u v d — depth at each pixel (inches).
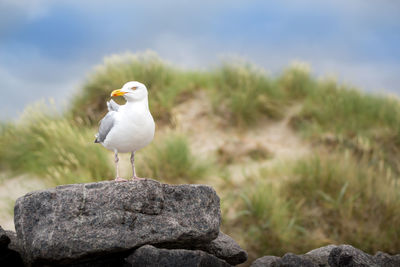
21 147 501.7
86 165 432.5
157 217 200.4
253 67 651.5
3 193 434.0
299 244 396.8
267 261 247.0
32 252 178.5
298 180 456.1
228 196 441.1
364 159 494.6
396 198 430.3
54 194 188.9
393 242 396.2
